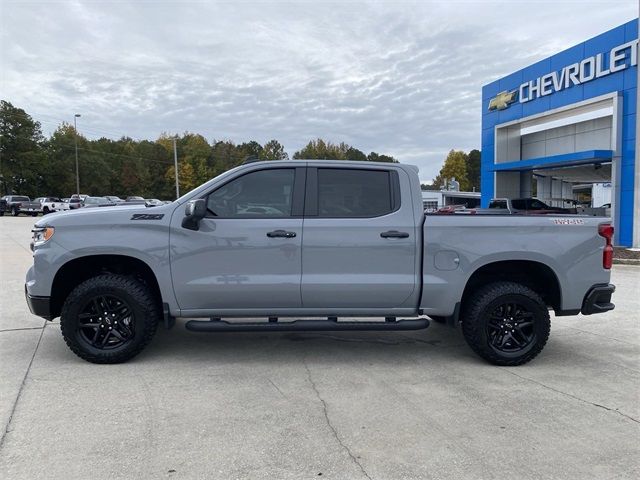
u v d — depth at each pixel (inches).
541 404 165.9
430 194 1962.4
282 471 123.3
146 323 198.5
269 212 201.5
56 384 178.1
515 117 836.0
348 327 202.7
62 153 2847.0
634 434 144.9
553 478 121.1
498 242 201.5
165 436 140.3
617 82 645.3
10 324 263.1
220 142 4131.4
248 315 203.0
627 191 645.3
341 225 198.7
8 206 1809.8
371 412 158.1
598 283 206.7
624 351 227.9
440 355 220.2
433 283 201.3
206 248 196.4
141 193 3316.9
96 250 194.4
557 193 1129.4
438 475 122.0
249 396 169.8
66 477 119.3
